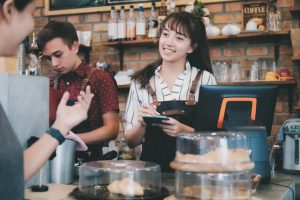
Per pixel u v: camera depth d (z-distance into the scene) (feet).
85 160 7.03
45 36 8.33
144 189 4.43
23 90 5.11
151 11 13.05
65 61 8.46
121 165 4.68
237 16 12.39
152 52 13.26
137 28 12.61
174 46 7.46
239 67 12.21
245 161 4.24
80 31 13.69
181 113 7.40
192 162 4.17
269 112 5.57
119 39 12.78
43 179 5.25
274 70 11.73
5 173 3.22
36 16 14.55
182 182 4.25
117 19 12.98
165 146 7.17
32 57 12.30
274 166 7.98
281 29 11.95
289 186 5.29
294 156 7.54
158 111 7.45
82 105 4.31
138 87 7.77
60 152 5.39
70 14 14.16
